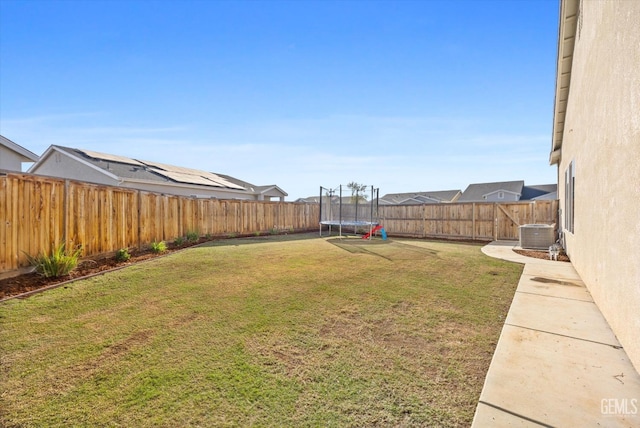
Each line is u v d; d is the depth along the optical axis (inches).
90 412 76.9
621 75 118.1
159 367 98.3
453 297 172.6
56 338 118.6
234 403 80.4
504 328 129.3
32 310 146.9
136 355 106.0
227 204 489.4
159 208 347.9
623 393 83.4
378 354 107.3
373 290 186.2
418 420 73.9
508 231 465.7
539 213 443.2
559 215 410.9
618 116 121.7
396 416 75.4
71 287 183.9
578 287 193.0
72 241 229.5
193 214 421.1
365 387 87.7
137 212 309.1
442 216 517.7
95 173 550.3
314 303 161.8
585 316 142.3
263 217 563.2
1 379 90.9
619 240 118.4
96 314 144.1
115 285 191.2
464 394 84.3
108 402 80.7
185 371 95.9
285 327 130.5
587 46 192.9
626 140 111.9
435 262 278.1
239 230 511.8
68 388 86.8
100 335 121.6
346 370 96.8
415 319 139.9
